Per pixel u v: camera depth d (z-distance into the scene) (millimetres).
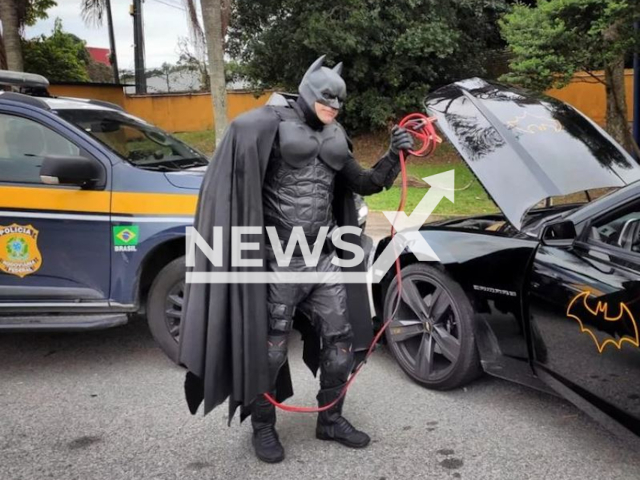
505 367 3365
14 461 3076
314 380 4004
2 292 4020
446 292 3594
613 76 9578
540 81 8922
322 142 2799
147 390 3881
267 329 2811
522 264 3209
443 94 3979
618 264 2820
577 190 3389
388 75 14836
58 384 3988
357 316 3199
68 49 21359
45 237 3986
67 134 4090
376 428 3344
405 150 2893
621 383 2721
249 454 3125
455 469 2939
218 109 10664
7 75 4711
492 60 16672
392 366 4172
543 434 3236
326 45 14125
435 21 14500
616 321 2727
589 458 3002
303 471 2961
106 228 3988
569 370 2975
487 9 15773
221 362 2742
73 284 4047
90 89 19859
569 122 3902
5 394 3848
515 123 3678
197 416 3535
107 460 3082
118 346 4664
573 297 2926
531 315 3152
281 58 15500
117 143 4352
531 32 8914
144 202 3986
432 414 3484
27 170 4031
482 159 3502
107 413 3578
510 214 3334
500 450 3092
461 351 3527
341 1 14109
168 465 3031
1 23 13555
